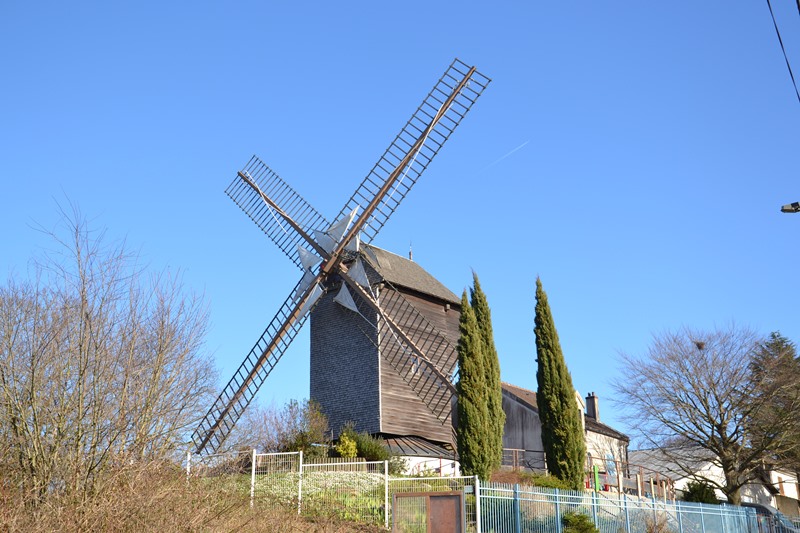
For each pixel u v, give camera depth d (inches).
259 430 1425.9
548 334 1161.4
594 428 1768.0
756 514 1435.8
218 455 759.7
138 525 592.7
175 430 717.9
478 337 1104.2
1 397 660.1
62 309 703.1
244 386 1354.6
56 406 664.4
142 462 638.5
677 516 1141.7
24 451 638.5
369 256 1427.2
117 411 671.1
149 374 703.7
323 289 1427.2
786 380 1544.0
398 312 1435.8
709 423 1579.7
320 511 885.8
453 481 1001.5
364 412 1381.6
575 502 936.3
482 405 1067.3
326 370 1464.1
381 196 1408.7
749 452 1588.3
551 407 1124.5
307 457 1148.5
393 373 1400.1
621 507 1015.6
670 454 1697.8
